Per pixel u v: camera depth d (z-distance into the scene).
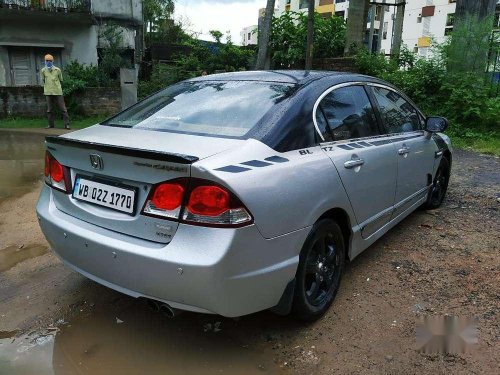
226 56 19.55
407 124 4.26
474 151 8.76
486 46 10.24
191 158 2.25
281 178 2.50
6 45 16.23
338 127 3.18
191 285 2.25
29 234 4.39
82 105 14.30
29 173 6.89
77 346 2.72
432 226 4.65
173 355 2.64
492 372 2.48
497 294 3.28
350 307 3.12
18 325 2.93
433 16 37.06
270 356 2.63
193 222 2.25
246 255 2.30
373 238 3.62
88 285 3.44
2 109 13.88
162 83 17.34
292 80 3.23
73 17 15.99
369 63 12.53
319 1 44.09
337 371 2.49
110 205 2.59
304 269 2.73
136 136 2.77
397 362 2.56
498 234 4.44
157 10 29.97
